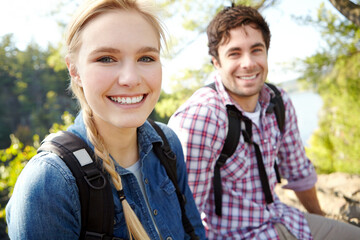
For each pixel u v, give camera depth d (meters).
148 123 1.12
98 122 0.95
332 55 3.64
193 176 1.48
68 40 0.90
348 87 4.13
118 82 0.84
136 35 0.84
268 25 1.65
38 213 0.79
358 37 3.36
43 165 0.82
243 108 1.68
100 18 0.83
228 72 1.61
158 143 1.10
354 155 4.54
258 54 1.61
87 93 0.86
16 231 0.79
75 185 0.83
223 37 1.60
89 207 0.83
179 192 1.13
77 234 0.86
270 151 1.67
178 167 1.20
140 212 0.98
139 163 1.06
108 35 0.82
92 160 0.87
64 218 0.82
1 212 3.34
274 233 1.54
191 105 1.53
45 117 39.03
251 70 1.59
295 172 1.96
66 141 0.88
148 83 0.88
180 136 1.50
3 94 44.25
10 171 3.12
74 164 0.84
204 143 1.46
